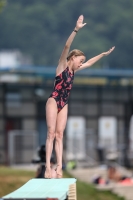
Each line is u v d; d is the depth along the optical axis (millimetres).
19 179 59688
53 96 24781
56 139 25156
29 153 80938
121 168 83625
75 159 83250
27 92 86312
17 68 87812
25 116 86000
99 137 86000
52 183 21453
